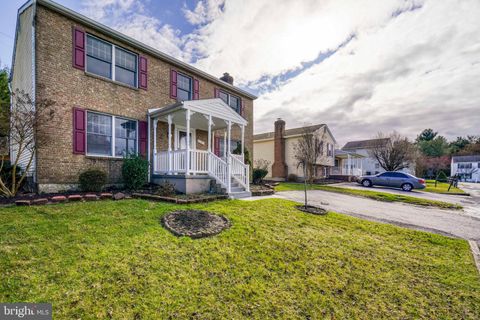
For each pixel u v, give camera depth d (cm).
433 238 559
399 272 386
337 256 423
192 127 1241
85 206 570
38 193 714
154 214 535
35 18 726
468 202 1265
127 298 262
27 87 814
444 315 288
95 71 873
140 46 989
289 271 360
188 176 852
